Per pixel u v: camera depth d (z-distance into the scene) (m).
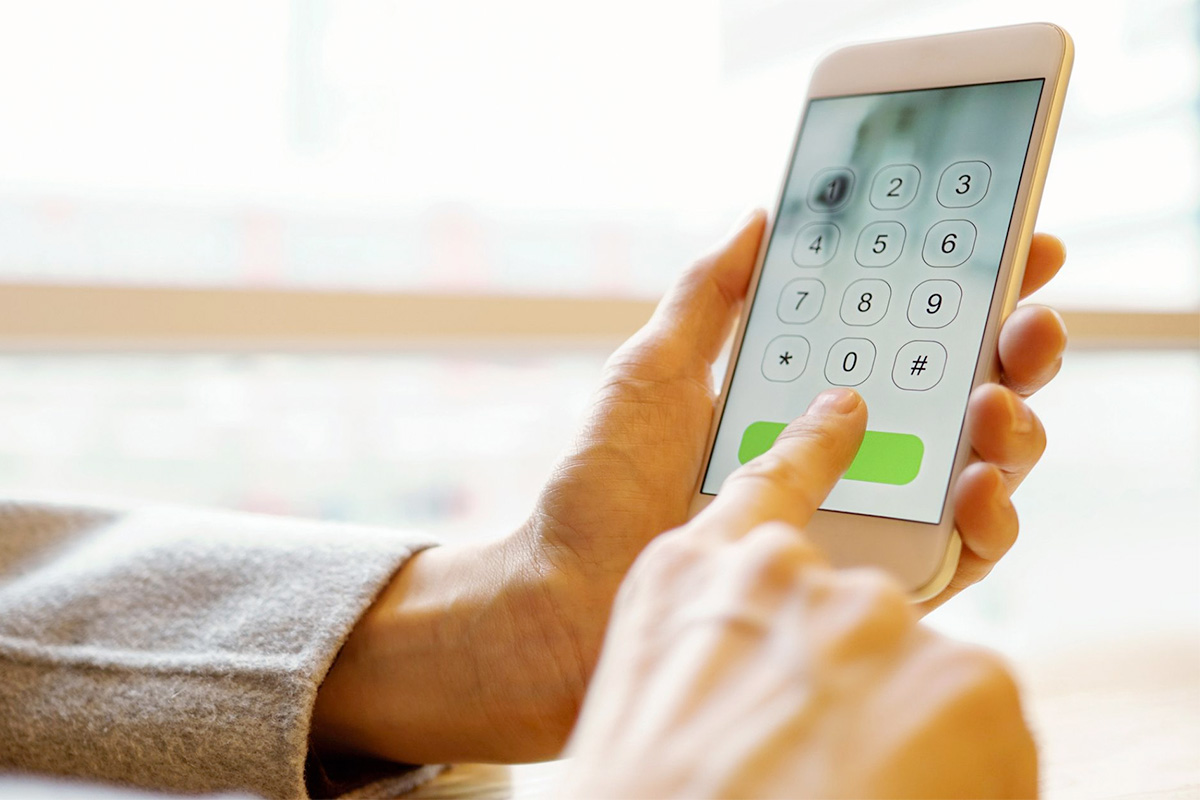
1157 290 1.21
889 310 0.49
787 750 0.16
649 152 1.02
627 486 0.45
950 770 0.17
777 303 0.51
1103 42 1.17
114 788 0.42
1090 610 0.69
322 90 0.91
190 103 0.87
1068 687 0.53
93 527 0.52
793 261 0.52
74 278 0.81
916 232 0.49
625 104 1.01
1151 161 1.20
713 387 0.52
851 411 0.33
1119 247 1.19
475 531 0.99
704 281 0.52
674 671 0.18
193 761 0.41
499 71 0.97
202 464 0.96
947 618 0.79
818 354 0.49
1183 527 0.95
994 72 0.50
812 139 0.54
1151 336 1.14
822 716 0.16
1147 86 1.19
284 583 0.46
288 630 0.43
